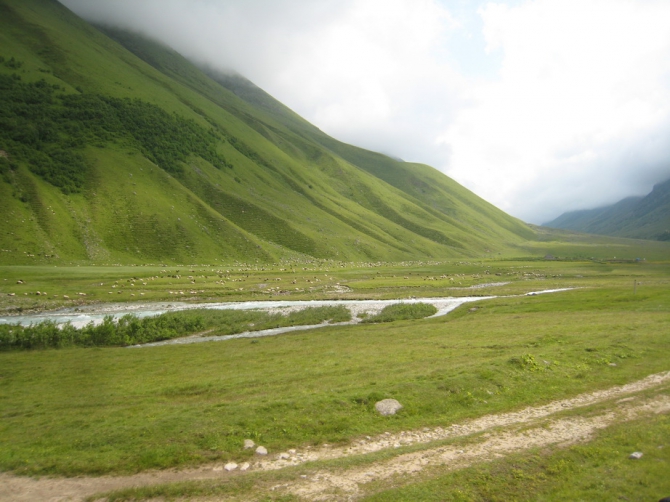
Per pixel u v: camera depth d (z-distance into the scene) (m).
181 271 136.00
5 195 147.25
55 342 45.81
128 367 34.78
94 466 17.38
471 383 25.61
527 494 14.21
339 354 37.16
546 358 30.61
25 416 23.44
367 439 19.67
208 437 19.59
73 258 139.62
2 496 15.37
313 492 14.86
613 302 65.75
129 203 180.62
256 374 31.02
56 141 195.75
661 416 19.80
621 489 13.79
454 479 15.20
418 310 71.12
